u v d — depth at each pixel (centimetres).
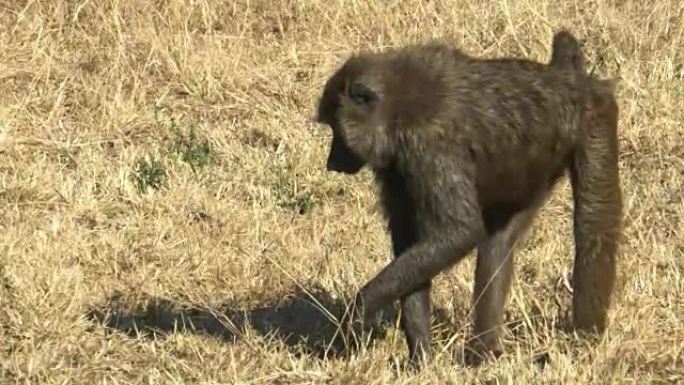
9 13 1817
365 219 1373
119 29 1753
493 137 998
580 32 1808
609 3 1888
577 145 1046
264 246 1301
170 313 1172
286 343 1114
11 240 1265
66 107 1627
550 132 1023
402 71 1003
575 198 1058
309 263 1258
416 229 1009
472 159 993
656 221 1364
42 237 1284
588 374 1014
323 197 1455
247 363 1055
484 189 1012
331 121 1032
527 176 1030
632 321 1095
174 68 1705
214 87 1678
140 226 1341
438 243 979
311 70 1747
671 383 1034
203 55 1739
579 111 1037
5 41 1748
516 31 1805
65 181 1430
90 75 1695
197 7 1847
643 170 1510
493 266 1067
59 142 1543
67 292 1166
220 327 1144
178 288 1215
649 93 1639
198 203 1395
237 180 1471
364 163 1032
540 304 1168
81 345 1092
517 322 1130
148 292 1202
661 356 1054
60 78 1678
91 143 1545
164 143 1559
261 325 1149
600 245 1052
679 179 1488
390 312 1152
